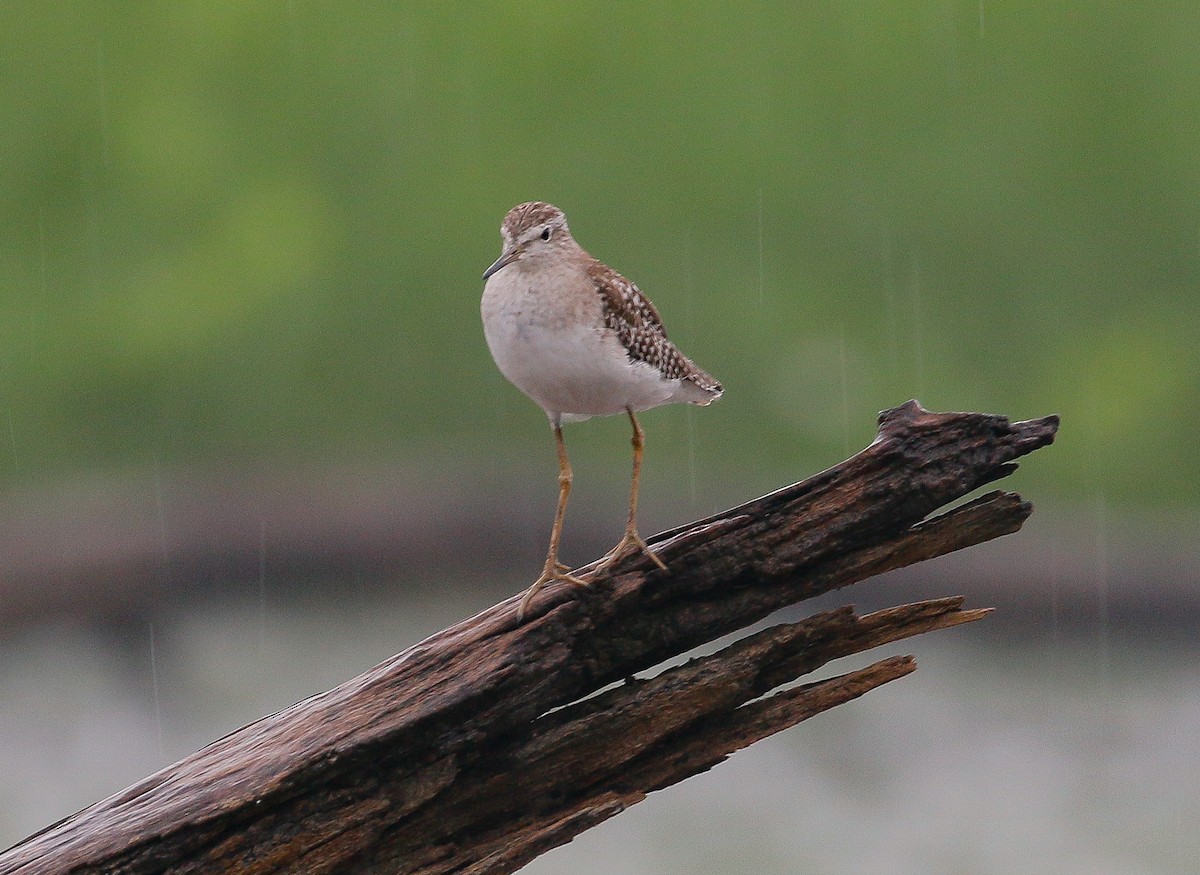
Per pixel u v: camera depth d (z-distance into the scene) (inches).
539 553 868.0
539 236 286.4
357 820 238.5
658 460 1020.5
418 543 869.2
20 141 1108.5
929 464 248.5
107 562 818.8
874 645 255.6
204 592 829.8
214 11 1134.4
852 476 250.1
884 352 1053.2
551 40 1128.2
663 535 258.7
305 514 877.2
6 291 1063.6
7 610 777.6
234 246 1062.4
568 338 278.8
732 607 253.3
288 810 238.1
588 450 1025.5
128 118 1117.1
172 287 1047.6
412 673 244.8
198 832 234.7
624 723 248.5
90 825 239.0
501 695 243.0
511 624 247.9
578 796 251.1
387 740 237.9
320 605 824.9
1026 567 749.3
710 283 1079.0
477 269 1093.8
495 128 1129.4
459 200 1100.5
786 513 251.1
